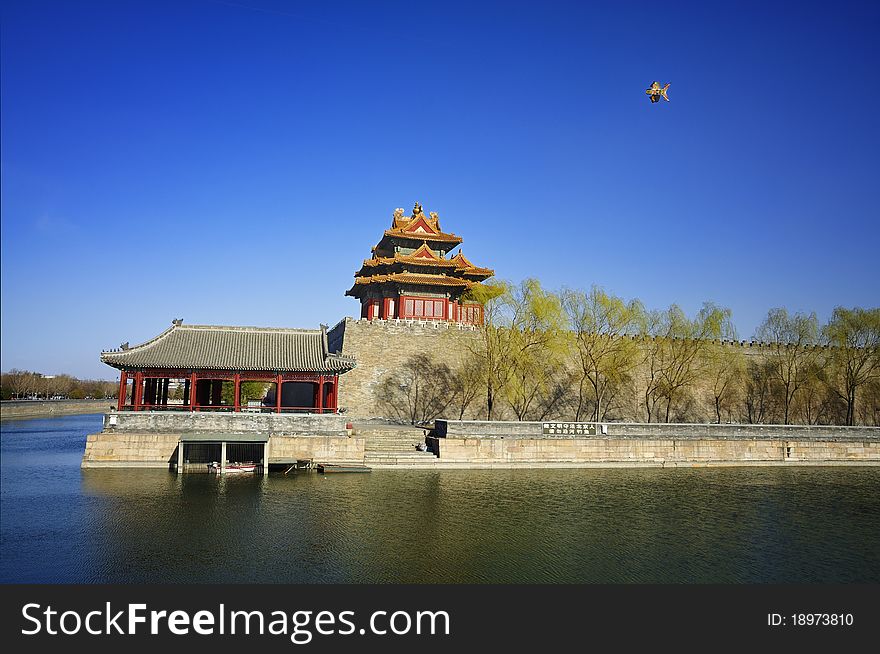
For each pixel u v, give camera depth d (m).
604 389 70.06
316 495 38.03
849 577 25.69
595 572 25.56
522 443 51.28
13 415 114.25
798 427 57.56
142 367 48.19
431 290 76.56
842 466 56.31
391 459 48.97
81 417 122.44
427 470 48.16
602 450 52.88
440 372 68.25
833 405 74.62
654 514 35.72
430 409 67.12
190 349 50.78
